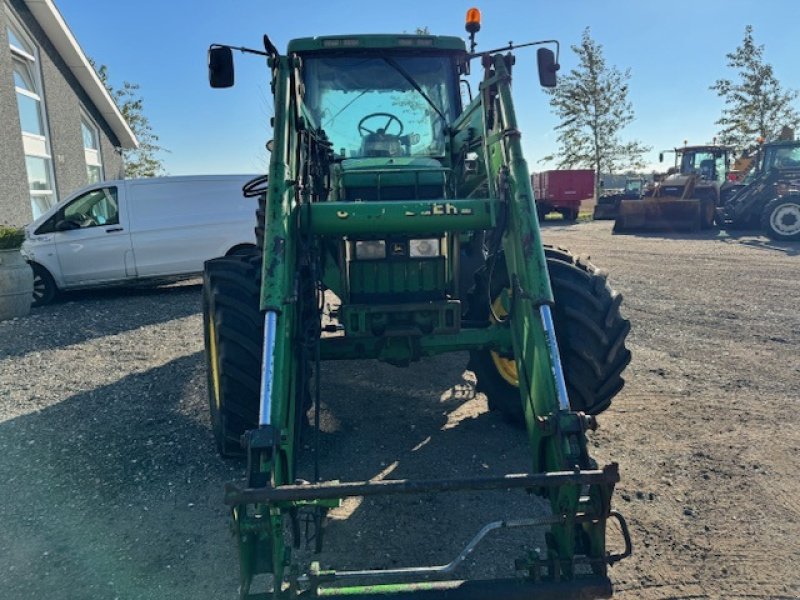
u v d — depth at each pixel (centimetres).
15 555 284
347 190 363
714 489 326
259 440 227
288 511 224
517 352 307
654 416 421
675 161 2309
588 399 339
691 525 295
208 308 372
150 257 916
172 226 922
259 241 554
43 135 1392
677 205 1728
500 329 345
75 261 895
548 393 256
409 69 464
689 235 1661
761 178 1692
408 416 439
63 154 1475
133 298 943
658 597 248
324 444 394
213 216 936
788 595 248
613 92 3419
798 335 604
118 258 906
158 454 384
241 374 328
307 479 347
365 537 294
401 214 313
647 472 346
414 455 377
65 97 1508
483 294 384
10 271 786
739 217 1702
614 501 317
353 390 493
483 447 387
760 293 814
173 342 664
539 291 278
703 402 443
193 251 928
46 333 714
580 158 3500
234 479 350
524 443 392
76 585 262
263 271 269
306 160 350
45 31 1391
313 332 314
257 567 214
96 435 416
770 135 2984
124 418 445
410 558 278
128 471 363
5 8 1186
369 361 570
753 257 1168
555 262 355
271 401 239
